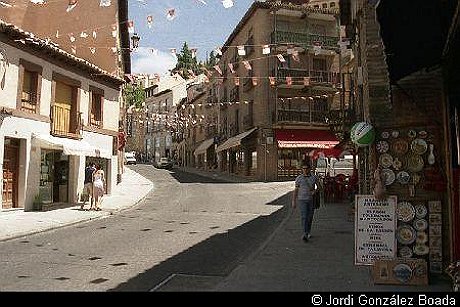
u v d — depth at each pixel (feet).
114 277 21.74
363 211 22.00
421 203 22.02
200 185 91.86
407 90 22.79
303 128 105.81
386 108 23.41
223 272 22.91
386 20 16.85
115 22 78.95
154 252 28.19
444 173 21.85
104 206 57.31
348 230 36.14
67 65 59.67
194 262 25.27
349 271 22.45
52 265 24.38
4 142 48.67
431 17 16.70
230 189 81.46
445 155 21.72
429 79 22.62
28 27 72.02
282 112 104.17
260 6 106.63
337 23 109.40
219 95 143.23
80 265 24.40
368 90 24.63
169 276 21.98
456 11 15.57
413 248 21.81
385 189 21.90
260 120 104.63
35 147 52.90
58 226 40.70
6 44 48.21
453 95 20.59
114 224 42.16
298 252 27.45
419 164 22.31
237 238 33.65
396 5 15.93
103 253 27.89
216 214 49.19
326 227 37.91
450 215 21.15
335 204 56.29
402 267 19.90
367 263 21.70
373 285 19.75
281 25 109.29
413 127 22.63
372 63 24.41
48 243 32.04
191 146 184.55
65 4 75.92
